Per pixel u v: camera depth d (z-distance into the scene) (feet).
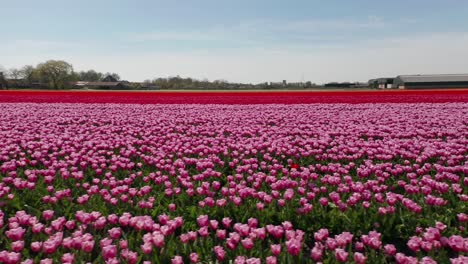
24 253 14.56
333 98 93.15
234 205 18.97
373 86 311.68
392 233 17.06
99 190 22.00
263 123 50.03
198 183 23.75
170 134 40.52
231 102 86.53
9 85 285.84
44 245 13.12
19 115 57.41
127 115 58.95
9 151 31.58
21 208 19.93
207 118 54.29
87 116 57.62
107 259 12.83
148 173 26.11
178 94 125.08
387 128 43.91
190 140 38.55
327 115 57.57
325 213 18.20
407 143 33.53
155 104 82.89
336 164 27.17
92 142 34.63
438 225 15.69
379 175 23.89
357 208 18.53
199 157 31.01
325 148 34.50
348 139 38.22
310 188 21.90
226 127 45.78
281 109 68.44
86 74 424.05
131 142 35.88
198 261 13.97
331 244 13.62
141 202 18.80
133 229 17.16
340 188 20.36
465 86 260.01
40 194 21.26
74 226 16.66
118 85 310.45
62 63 318.86
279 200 18.42
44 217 16.97
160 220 16.14
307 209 17.71
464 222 16.61
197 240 15.46
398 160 29.43
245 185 23.38
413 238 14.01
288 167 29.35
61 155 31.65
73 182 24.04
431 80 266.36
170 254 13.97
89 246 13.32
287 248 12.91
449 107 67.15
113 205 19.30
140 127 47.37
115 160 27.71
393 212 17.31
